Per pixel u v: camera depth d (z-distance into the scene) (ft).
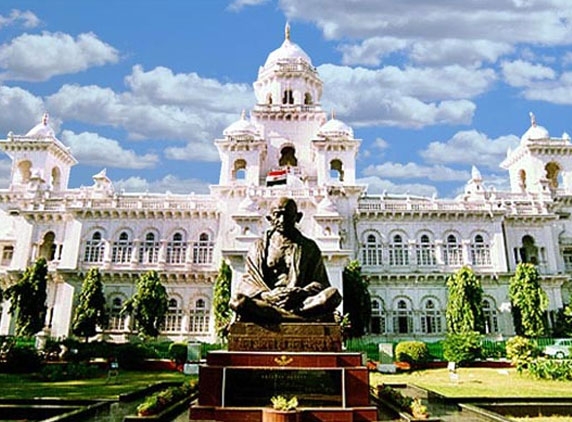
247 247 147.23
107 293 167.43
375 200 184.14
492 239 176.76
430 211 177.17
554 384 84.33
